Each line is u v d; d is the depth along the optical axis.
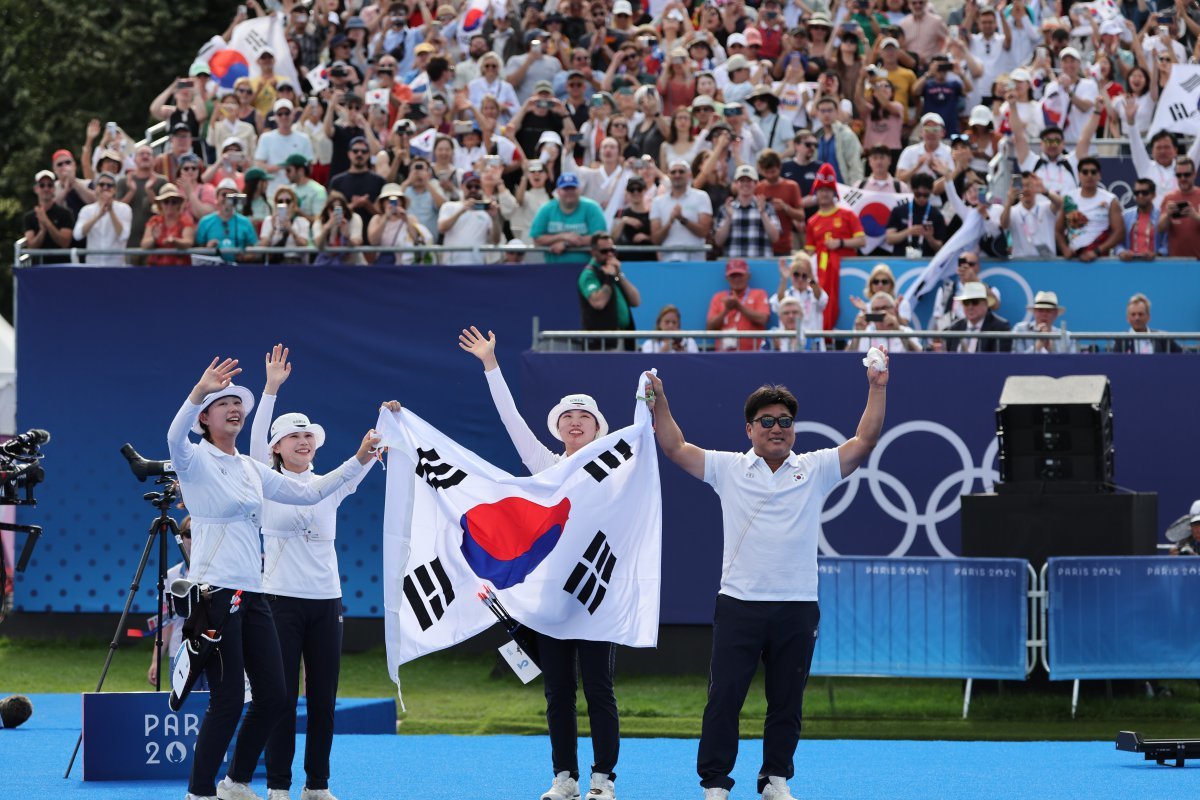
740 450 22.31
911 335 22.06
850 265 24.86
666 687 21.75
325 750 12.59
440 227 26.06
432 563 13.20
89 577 25.48
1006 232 24.97
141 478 15.89
